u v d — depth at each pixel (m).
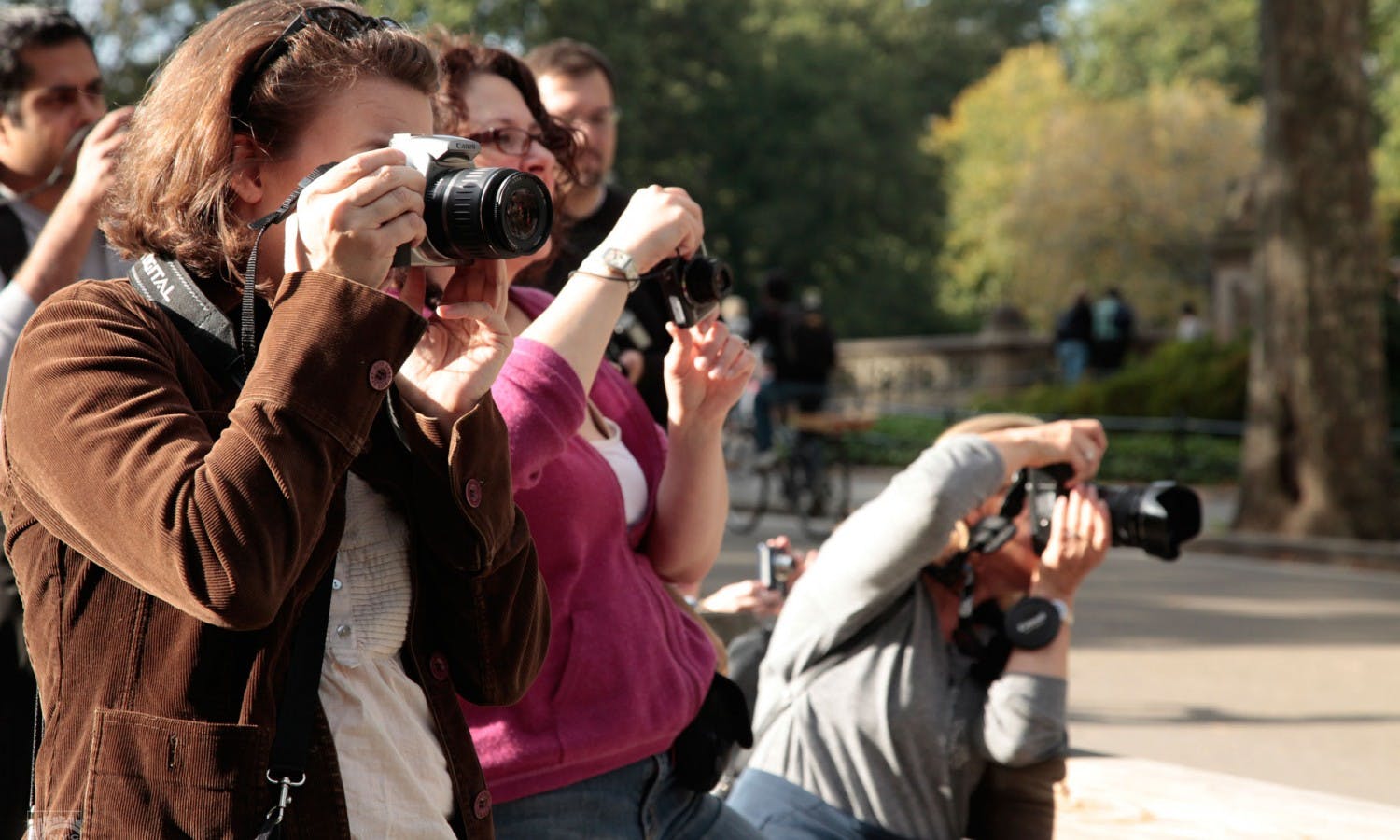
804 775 3.53
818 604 3.57
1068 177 50.78
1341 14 15.65
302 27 1.88
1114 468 21.30
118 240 1.93
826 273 63.12
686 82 51.16
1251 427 16.16
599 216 4.95
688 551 2.82
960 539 3.59
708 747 2.70
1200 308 50.34
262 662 1.74
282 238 1.86
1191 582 13.12
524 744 2.37
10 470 1.73
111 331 1.74
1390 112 42.75
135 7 29.75
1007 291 61.78
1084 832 3.53
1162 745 7.55
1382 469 15.65
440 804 1.94
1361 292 15.75
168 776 1.69
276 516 1.64
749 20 61.84
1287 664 9.54
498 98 3.27
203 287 1.90
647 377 4.22
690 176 54.16
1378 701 8.48
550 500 2.45
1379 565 14.59
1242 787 3.55
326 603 1.83
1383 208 30.23
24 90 3.62
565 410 2.32
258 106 1.86
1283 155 15.90
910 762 3.51
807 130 60.03
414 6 36.59
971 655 3.64
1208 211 49.44
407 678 1.95
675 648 2.65
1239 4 75.06
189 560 1.61
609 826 2.47
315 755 1.77
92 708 1.70
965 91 78.31
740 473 20.78
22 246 3.65
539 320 2.41
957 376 36.53
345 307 1.71
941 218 65.25
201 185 1.84
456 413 1.92
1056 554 3.49
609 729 2.44
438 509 1.91
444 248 1.83
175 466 1.63
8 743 3.04
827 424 17.06
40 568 1.73
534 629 2.07
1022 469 3.61
